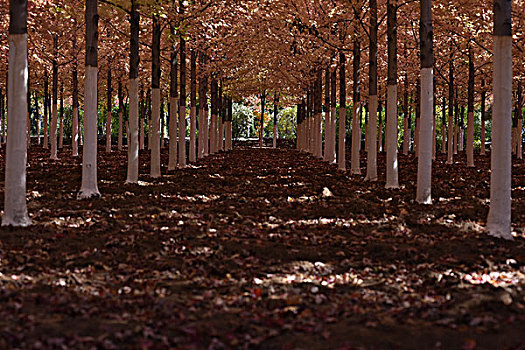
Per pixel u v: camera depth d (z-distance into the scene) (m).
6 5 14.51
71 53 21.67
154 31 14.15
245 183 13.50
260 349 3.73
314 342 3.86
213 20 15.61
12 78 7.31
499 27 6.98
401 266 5.98
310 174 16.23
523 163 21.66
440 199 10.50
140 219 8.34
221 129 32.31
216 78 26.34
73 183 12.59
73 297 4.79
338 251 6.65
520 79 22.08
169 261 6.08
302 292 5.10
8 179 7.41
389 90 12.20
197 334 3.96
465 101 28.73
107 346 3.68
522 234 7.40
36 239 6.77
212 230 7.70
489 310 4.51
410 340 3.88
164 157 25.11
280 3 15.44
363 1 13.95
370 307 4.67
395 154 12.17
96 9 10.23
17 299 4.61
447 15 13.59
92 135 10.30
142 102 30.47
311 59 18.09
